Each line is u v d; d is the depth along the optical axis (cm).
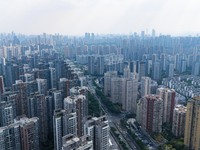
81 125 18338
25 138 15600
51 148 19025
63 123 16362
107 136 14550
